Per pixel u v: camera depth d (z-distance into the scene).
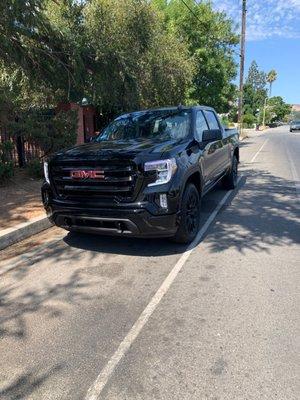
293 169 13.38
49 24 9.63
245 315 3.71
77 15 11.72
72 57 10.58
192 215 5.69
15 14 8.16
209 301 4.00
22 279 4.68
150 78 14.77
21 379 2.95
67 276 4.72
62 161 5.13
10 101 9.97
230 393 2.73
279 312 3.75
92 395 2.76
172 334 3.44
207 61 21.28
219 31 21.61
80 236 6.17
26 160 10.85
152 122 6.58
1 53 9.55
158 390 2.78
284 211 7.50
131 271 4.80
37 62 10.35
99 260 5.18
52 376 2.96
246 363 3.03
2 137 10.13
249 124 76.69
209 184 6.92
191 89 20.36
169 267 4.88
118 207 4.83
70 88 11.23
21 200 7.84
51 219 5.46
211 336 3.39
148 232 4.88
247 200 8.52
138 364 3.06
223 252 5.35
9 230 5.95
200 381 2.85
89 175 4.94
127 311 3.86
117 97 12.87
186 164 5.33
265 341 3.30
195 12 20.77
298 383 2.81
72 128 10.87
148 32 13.70
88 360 3.13
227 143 8.66
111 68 11.66
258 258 5.12
